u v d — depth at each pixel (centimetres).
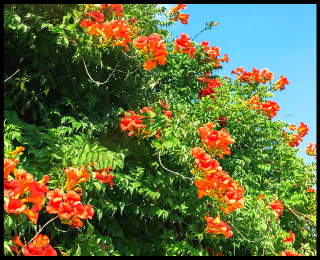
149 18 445
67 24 291
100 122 341
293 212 506
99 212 283
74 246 260
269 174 590
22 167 247
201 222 358
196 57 536
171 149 333
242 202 291
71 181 233
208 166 284
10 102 287
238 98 504
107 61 362
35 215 192
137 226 349
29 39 289
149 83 413
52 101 341
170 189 340
